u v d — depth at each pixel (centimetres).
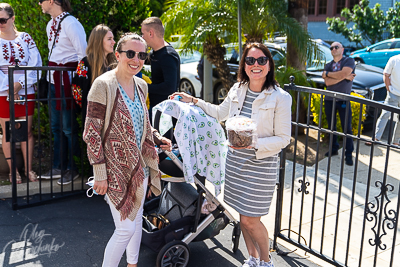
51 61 448
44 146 579
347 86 605
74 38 428
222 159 313
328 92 306
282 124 272
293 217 418
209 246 358
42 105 543
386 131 768
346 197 468
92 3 496
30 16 510
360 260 299
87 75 398
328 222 407
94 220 395
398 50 1135
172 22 725
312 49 680
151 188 293
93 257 331
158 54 419
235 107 292
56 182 471
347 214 425
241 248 357
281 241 371
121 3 517
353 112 667
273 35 716
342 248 359
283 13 679
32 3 502
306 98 679
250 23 672
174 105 301
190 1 698
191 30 705
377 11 1466
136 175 263
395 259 341
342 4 1761
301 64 722
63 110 450
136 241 291
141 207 288
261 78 278
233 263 332
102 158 255
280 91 275
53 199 429
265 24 674
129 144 260
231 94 296
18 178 466
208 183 502
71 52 442
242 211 281
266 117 273
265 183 279
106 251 273
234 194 285
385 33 1498
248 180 278
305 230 391
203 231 323
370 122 778
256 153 271
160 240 307
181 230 312
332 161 593
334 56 612
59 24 434
